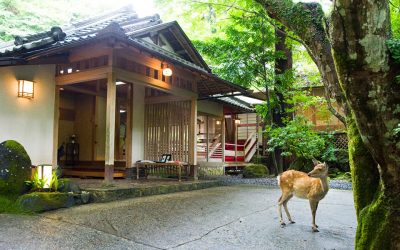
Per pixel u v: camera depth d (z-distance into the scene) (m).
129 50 7.92
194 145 10.07
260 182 10.55
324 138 11.48
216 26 13.77
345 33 2.26
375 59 2.26
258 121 17.17
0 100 7.19
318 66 3.11
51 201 5.54
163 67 9.07
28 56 6.70
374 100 2.33
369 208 2.83
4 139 7.22
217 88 11.33
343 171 11.82
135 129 10.40
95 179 9.45
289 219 5.07
